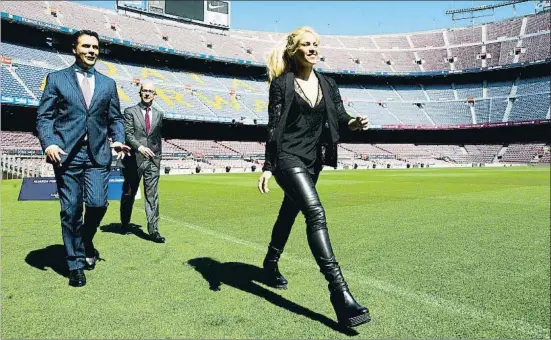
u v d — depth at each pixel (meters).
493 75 59.94
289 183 2.86
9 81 33.94
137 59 51.03
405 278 3.86
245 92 53.22
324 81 3.05
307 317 2.85
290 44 2.93
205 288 3.47
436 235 6.12
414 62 64.69
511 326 2.74
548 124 51.47
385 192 14.39
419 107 59.66
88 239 4.03
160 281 3.67
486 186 17.30
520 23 61.94
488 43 62.56
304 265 4.32
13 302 3.11
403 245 5.39
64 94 3.58
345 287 2.64
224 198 12.28
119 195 11.29
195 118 43.62
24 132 33.22
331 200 11.59
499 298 3.29
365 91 62.50
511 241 5.67
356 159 50.97
